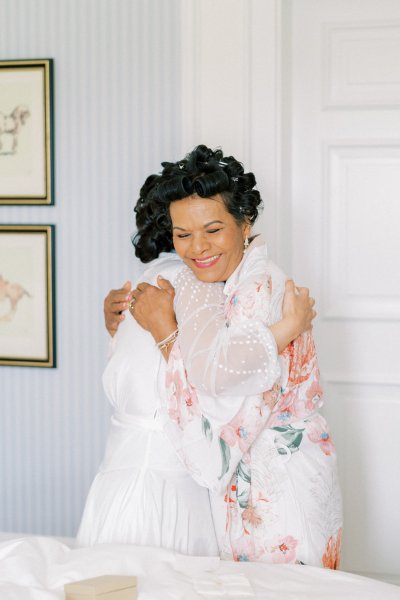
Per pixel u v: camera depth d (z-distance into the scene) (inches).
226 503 73.4
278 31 101.8
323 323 110.3
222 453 70.5
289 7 106.3
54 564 59.7
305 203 109.7
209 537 73.3
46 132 110.0
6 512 116.6
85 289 111.7
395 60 106.0
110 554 60.9
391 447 109.2
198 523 72.5
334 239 109.6
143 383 73.2
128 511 70.4
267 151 103.0
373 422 109.5
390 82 106.3
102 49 108.5
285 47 104.9
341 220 109.0
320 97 108.2
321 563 72.8
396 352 108.5
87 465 113.6
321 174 108.9
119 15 107.7
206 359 68.4
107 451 75.4
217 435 70.6
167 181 70.5
